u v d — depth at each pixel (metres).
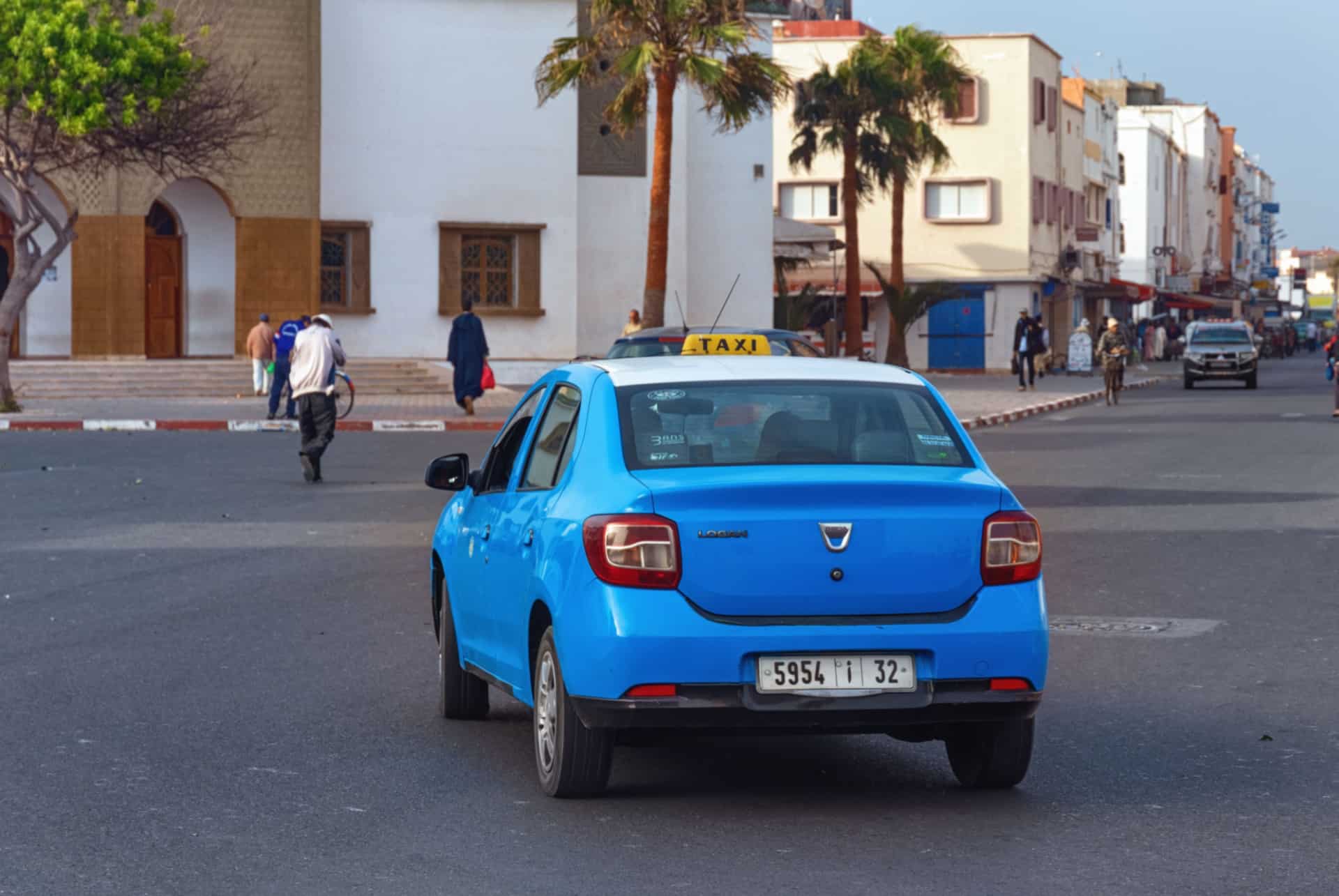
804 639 6.70
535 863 6.38
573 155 47.16
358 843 6.70
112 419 32.81
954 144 72.75
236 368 42.38
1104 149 91.88
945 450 7.38
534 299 47.09
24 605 13.02
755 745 8.62
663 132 37.28
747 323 51.31
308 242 44.47
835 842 6.69
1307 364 93.31
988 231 72.75
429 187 46.41
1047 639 6.97
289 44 44.06
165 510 19.27
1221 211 144.25
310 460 22.56
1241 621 12.15
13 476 23.02
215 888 6.08
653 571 6.69
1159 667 10.50
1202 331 57.97
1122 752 8.30
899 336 61.09
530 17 46.69
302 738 8.70
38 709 9.39
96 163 38.84
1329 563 15.05
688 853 6.52
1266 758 8.14
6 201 43.53
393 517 18.72
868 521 6.80
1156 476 23.72
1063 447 29.27
